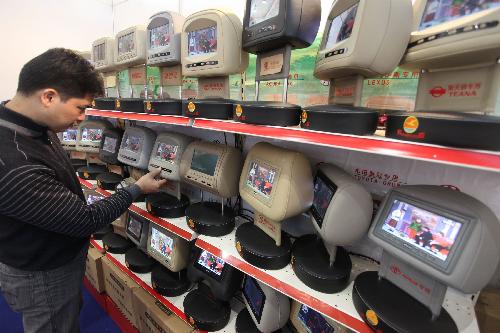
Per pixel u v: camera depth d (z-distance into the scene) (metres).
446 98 0.71
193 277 1.51
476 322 0.79
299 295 0.91
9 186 0.76
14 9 2.30
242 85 1.50
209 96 1.31
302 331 1.17
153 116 1.28
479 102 0.65
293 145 1.31
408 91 1.02
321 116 0.72
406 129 0.60
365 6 0.68
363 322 0.78
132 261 1.80
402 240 0.72
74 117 0.96
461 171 0.92
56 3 2.49
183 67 1.25
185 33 1.21
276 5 0.87
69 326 1.17
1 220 0.89
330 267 0.94
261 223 1.21
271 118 0.84
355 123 0.69
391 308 0.74
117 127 2.23
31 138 0.89
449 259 0.60
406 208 0.73
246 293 1.37
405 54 0.72
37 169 0.82
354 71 0.81
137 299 1.64
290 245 1.10
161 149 1.52
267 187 1.04
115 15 2.70
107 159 1.96
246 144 1.50
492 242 0.57
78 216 0.90
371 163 1.10
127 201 1.14
